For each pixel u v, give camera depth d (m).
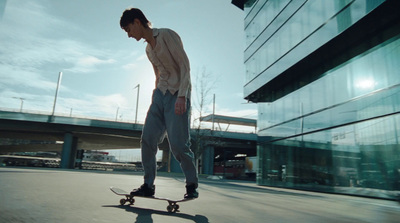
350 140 9.07
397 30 7.76
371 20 8.42
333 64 10.53
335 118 9.98
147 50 2.72
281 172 13.73
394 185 7.15
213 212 2.48
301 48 11.85
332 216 2.94
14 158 62.69
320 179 10.52
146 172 2.54
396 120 7.34
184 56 2.56
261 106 16.70
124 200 2.50
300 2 12.34
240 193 6.16
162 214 2.11
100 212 1.96
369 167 8.12
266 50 15.38
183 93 2.49
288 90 13.76
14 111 41.50
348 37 9.50
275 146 14.62
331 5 10.12
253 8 17.86
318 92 11.27
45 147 70.31
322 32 10.50
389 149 7.48
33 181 4.46
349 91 9.45
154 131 2.58
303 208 3.65
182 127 2.52
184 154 2.51
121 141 58.56
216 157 74.62
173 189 5.66
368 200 7.04
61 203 2.25
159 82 2.70
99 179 7.39
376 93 8.18
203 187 7.92
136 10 2.58
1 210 1.72
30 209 1.84
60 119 42.91
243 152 63.59
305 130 11.91
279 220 2.29
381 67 8.17
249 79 17.27
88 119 44.34
